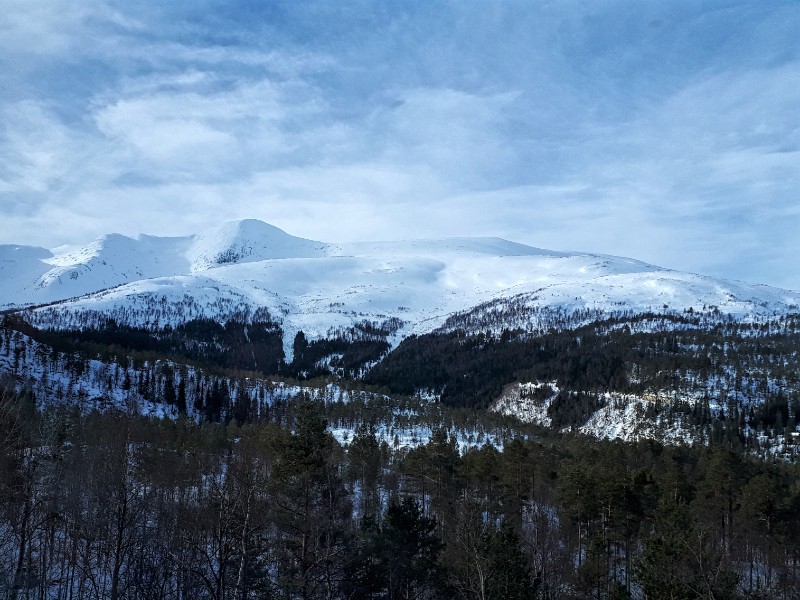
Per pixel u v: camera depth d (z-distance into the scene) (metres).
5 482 34.25
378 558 37.84
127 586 33.66
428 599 41.72
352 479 69.50
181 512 38.03
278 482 34.62
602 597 49.75
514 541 38.16
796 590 52.31
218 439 77.44
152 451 57.09
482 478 70.69
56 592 42.16
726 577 33.25
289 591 30.69
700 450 99.06
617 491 58.00
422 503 69.94
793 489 68.50
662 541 36.59
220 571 26.23
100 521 35.25
